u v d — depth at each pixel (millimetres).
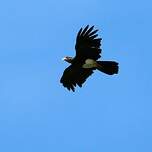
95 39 30500
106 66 30953
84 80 31484
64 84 31734
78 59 31047
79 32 30453
